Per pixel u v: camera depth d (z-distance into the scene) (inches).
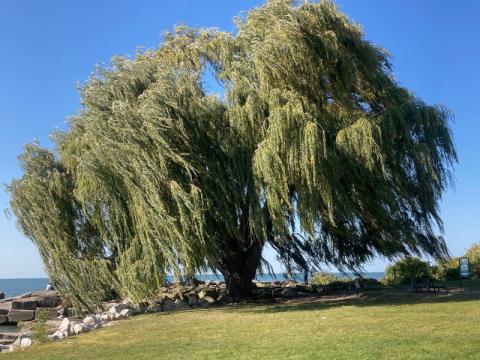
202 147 802.8
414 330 483.8
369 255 1024.9
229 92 794.2
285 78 818.2
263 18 838.5
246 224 871.1
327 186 735.1
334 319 601.6
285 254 1037.2
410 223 891.4
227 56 840.9
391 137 813.9
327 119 826.8
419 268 1152.8
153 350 497.4
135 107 773.3
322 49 822.5
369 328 514.3
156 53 906.7
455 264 1143.0
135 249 788.6
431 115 852.6
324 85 861.8
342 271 1054.4
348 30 865.5
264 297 1006.4
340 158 776.9
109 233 839.7
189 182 775.7
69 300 931.3
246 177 787.4
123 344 548.1
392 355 387.9
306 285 1144.2
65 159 898.1
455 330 472.1
